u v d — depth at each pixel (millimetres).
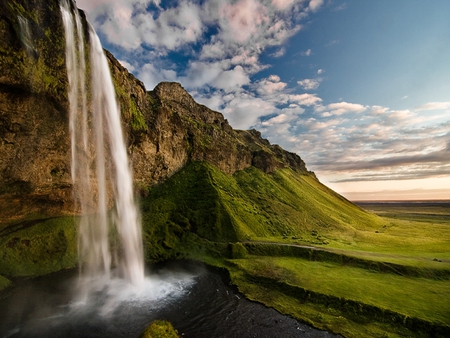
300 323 30969
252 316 32375
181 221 68812
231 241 62781
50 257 45031
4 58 31203
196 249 59312
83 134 47625
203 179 89188
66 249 47469
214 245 60344
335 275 43844
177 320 30984
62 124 42438
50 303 34031
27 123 37594
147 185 80000
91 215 54562
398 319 30172
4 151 36844
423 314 30438
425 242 70125
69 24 41625
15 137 37344
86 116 47500
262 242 61688
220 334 28203
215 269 50312
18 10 32344
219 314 32656
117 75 61688
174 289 40406
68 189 49062
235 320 31281
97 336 26969
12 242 42719
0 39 30453
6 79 32062
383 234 84562
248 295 38406
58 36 38938
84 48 45906
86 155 49781
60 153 44875
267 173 132125
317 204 114375
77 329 28141
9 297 34812
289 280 41781
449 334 27219
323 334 28812
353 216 119688
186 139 101938
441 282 40656
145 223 65500
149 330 23641
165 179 87438
